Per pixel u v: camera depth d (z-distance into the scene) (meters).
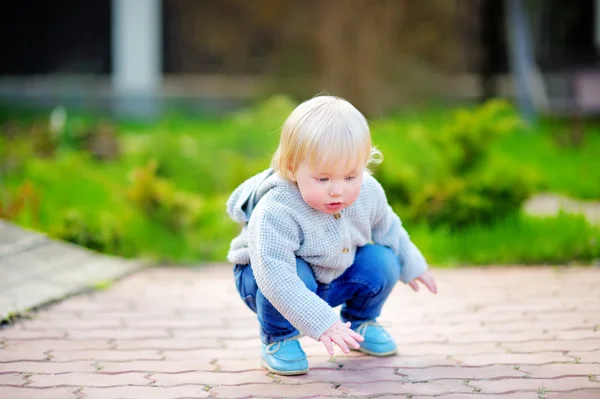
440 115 17.16
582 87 17.48
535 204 10.28
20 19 20.22
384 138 11.89
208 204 8.98
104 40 20.14
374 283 4.49
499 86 18.64
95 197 9.99
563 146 14.08
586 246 7.96
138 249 8.14
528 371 4.45
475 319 5.66
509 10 16.64
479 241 8.20
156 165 9.35
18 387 4.20
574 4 19.91
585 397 4.01
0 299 5.99
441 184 8.76
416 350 4.89
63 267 7.16
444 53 20.69
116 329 5.43
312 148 3.87
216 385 4.24
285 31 20.81
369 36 17.42
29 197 8.38
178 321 5.66
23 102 19.11
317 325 3.96
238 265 4.54
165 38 20.78
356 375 4.39
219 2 21.08
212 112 19.00
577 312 5.82
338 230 4.23
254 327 5.52
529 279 7.00
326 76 17.72
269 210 4.14
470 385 4.21
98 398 4.04
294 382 4.28
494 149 13.04
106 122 15.34
